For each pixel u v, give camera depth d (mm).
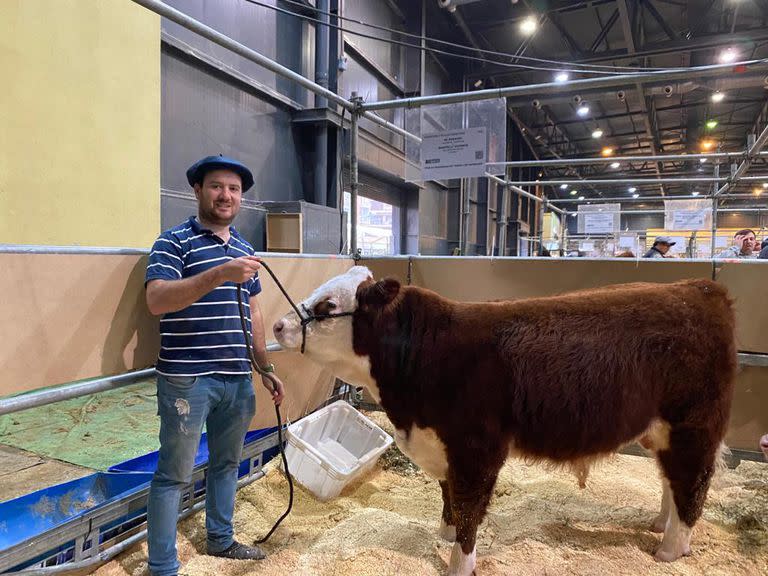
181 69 5629
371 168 8922
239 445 2197
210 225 2070
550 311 2051
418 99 3465
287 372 3104
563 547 2293
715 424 2104
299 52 7543
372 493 2930
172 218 5582
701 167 16516
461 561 2008
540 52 11078
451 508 2252
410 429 2102
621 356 1966
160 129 5297
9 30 3559
